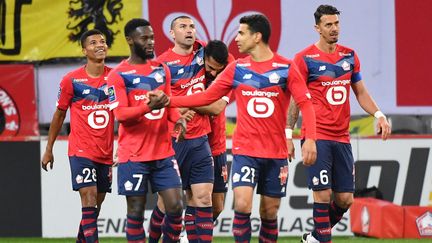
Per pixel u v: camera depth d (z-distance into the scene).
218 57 32.72
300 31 44.50
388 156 43.06
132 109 27.78
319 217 32.62
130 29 28.52
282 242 40.00
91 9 44.12
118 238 41.81
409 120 45.09
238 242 29.09
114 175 42.06
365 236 41.78
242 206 28.83
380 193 43.06
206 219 32.22
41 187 42.38
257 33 28.64
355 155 43.00
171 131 32.31
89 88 32.66
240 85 28.75
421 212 40.59
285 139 29.27
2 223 42.31
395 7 44.59
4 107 44.06
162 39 44.12
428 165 43.09
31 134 44.19
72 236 42.44
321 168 32.38
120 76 28.39
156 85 28.66
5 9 44.00
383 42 44.59
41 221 42.38
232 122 44.41
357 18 44.59
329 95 32.41
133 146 28.59
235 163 29.12
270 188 29.33
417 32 44.66
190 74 33.03
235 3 44.22
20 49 44.09
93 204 32.81
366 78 44.72
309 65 32.38
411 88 44.84
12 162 42.31
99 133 32.81
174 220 29.00
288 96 29.05
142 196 28.86
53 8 44.16
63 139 42.34
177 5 44.12
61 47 44.22
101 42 32.62
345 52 32.59
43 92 44.31
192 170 32.41
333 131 32.41
